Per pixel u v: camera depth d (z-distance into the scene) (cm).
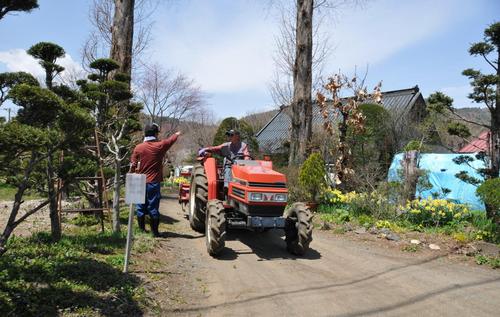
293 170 1092
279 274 525
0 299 321
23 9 362
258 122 2892
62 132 387
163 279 470
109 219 729
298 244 600
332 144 1191
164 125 2188
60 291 365
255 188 571
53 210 540
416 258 617
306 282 496
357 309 415
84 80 764
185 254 597
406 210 813
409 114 1681
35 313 327
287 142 1686
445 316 402
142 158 676
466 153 1075
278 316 395
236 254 617
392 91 2172
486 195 674
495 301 444
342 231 785
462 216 798
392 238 718
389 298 447
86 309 352
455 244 678
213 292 453
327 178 1099
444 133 1528
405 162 920
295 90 1245
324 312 406
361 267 565
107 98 695
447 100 778
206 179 729
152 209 683
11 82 387
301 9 1234
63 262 433
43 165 530
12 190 1288
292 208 632
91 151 706
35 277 382
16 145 313
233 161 682
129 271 470
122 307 373
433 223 803
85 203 873
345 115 1096
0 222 712
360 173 1122
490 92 744
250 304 423
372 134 1394
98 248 535
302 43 1234
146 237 636
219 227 570
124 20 995
